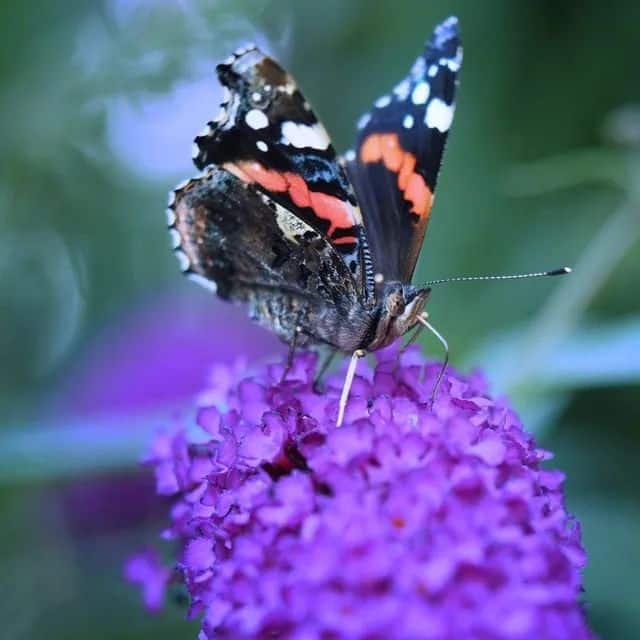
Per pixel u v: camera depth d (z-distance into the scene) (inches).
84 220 16.6
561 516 11.7
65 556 15.1
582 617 11.7
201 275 13.1
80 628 14.8
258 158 12.6
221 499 11.7
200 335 16.7
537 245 15.7
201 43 16.0
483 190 15.9
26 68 15.7
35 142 15.7
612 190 15.7
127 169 17.2
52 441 13.8
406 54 16.3
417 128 12.7
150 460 12.5
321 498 11.5
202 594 11.8
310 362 12.7
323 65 17.6
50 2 15.7
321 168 12.4
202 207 12.9
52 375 17.4
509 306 15.6
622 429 15.3
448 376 12.3
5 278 16.5
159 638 14.5
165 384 16.3
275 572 11.4
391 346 12.8
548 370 14.0
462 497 11.5
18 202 15.9
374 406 11.9
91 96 15.7
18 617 14.9
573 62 16.0
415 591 11.2
